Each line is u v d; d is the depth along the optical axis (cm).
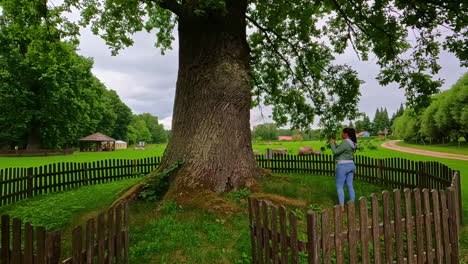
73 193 849
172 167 634
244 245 382
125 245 334
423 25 690
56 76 2873
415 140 6419
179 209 531
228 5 684
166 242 406
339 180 560
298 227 451
